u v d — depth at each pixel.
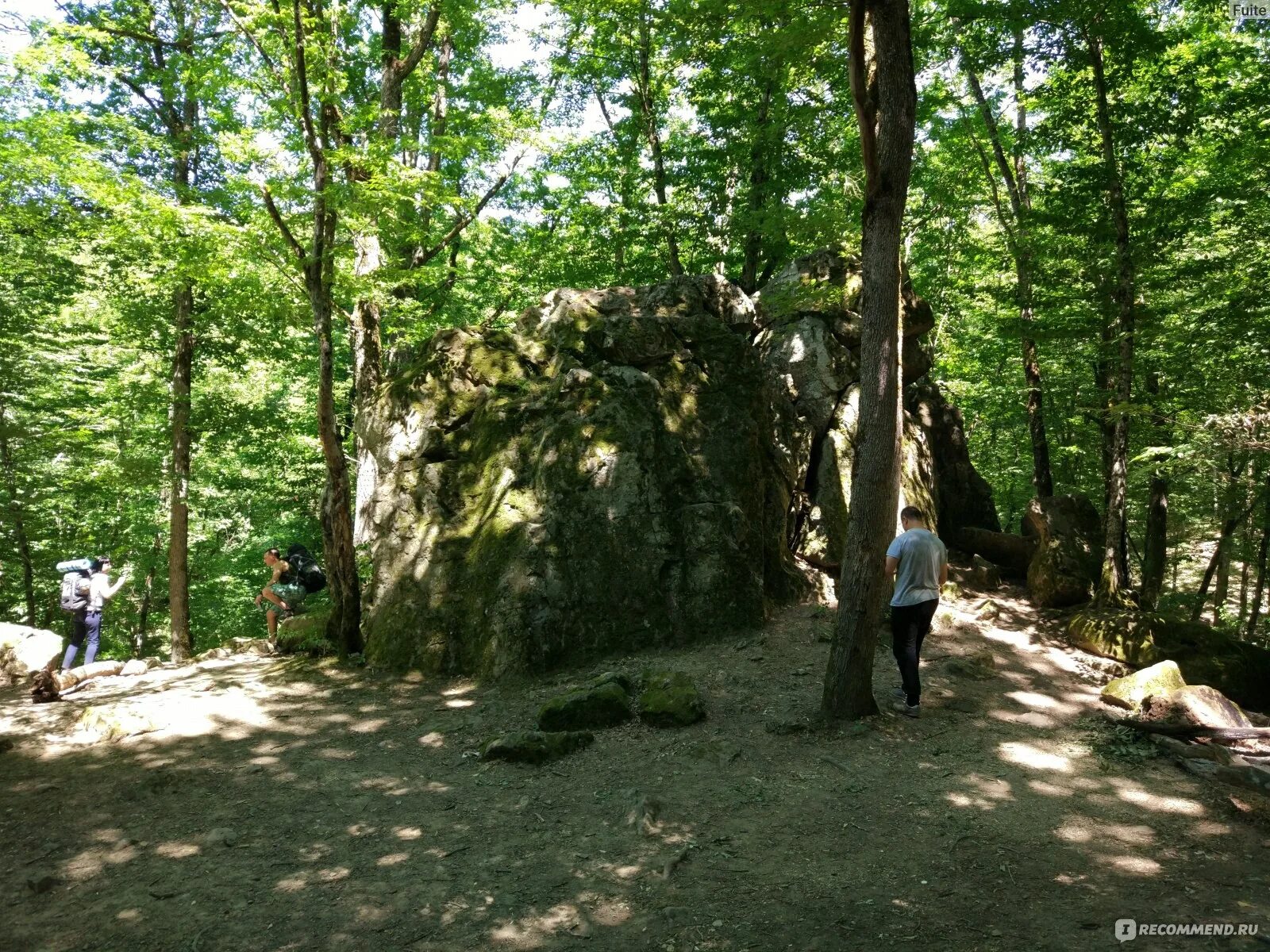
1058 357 16.27
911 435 12.08
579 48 17.22
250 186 8.70
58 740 7.05
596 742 6.62
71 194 11.80
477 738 6.95
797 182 15.66
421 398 10.03
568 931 3.88
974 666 8.05
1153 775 5.77
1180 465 10.09
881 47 6.65
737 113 15.56
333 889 4.39
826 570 10.70
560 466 9.28
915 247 16.78
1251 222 10.13
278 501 20.06
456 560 9.23
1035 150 12.87
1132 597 9.75
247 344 14.74
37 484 15.53
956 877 4.31
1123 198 10.57
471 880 4.46
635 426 9.50
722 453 9.76
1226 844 4.68
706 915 3.97
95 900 4.31
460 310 17.81
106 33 11.70
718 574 9.07
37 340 15.19
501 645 8.49
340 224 9.34
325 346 9.07
